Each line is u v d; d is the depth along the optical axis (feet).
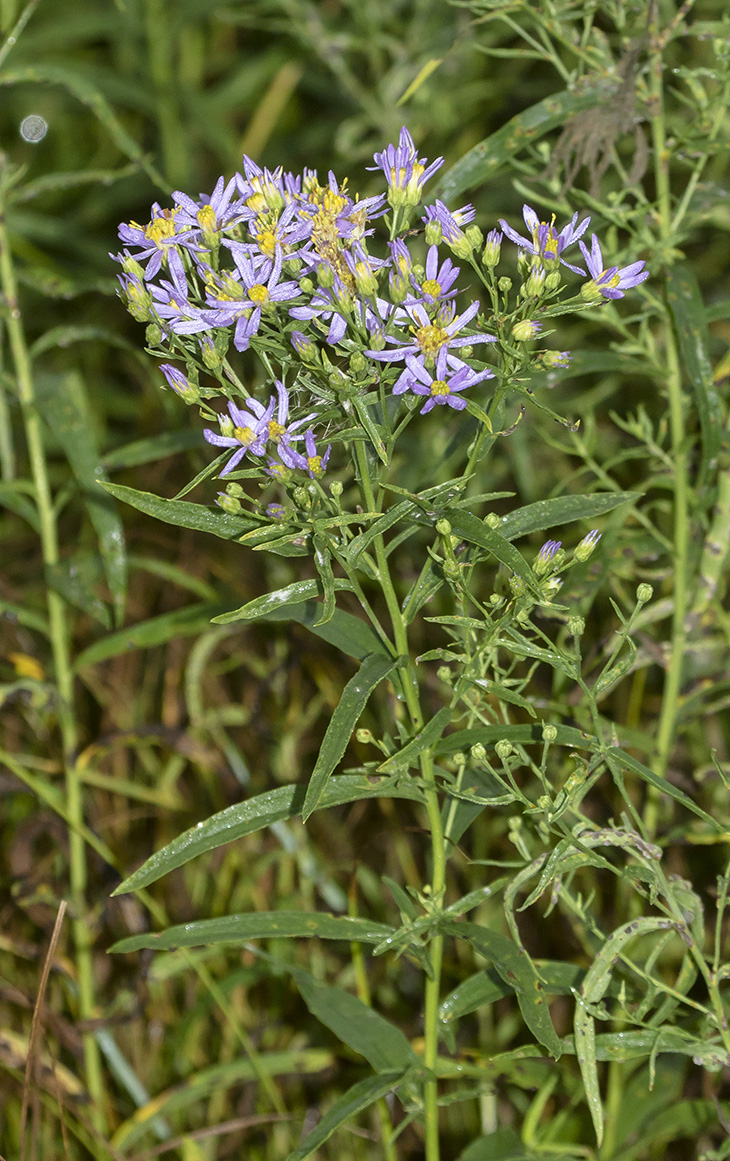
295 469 2.23
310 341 2.21
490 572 3.05
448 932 2.33
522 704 2.26
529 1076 2.53
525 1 2.52
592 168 2.53
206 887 2.97
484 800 2.28
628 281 2.20
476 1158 2.49
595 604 2.94
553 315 2.21
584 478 3.06
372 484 2.27
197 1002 2.76
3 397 2.82
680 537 2.59
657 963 2.70
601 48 2.54
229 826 2.32
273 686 3.06
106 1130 2.73
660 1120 2.52
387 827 2.91
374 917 2.88
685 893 2.34
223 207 2.22
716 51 2.48
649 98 2.52
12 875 2.79
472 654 2.32
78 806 2.77
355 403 2.19
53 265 2.93
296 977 2.44
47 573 2.72
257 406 2.19
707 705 2.61
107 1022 2.70
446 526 2.20
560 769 2.70
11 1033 2.71
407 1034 2.77
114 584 2.70
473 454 2.22
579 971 2.40
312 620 2.31
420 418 3.03
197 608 2.71
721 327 3.11
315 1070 2.70
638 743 2.60
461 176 2.52
